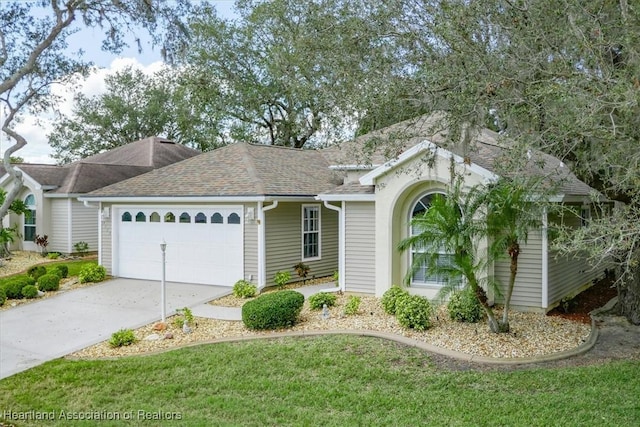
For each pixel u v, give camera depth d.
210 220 16.30
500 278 12.14
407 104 9.05
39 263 21.94
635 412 6.53
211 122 34.62
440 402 7.01
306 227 17.30
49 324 11.73
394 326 10.56
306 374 8.14
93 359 9.21
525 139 7.59
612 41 7.05
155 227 17.38
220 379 8.00
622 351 9.35
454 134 8.59
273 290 15.55
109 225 18.23
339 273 14.33
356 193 13.86
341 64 9.57
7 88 10.19
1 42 10.81
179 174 18.11
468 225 9.58
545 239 11.42
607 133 6.71
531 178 8.44
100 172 25.56
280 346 9.49
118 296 14.71
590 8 7.37
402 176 13.07
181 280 16.86
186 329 10.78
